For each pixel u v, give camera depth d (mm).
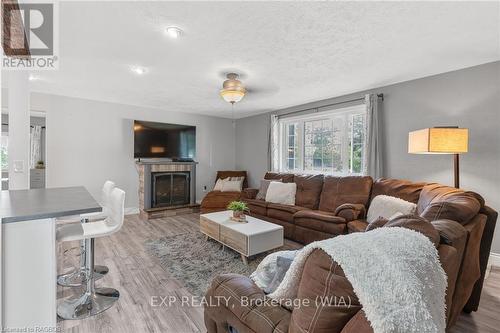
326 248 816
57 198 1723
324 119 4609
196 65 2914
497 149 2748
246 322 1088
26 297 1248
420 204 2580
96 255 2986
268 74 3201
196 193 6121
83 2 1747
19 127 2713
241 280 1328
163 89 3947
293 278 995
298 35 2207
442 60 2750
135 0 1729
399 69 3027
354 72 3123
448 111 3088
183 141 5652
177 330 1736
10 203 1522
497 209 2748
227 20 1976
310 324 816
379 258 778
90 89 3980
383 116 3711
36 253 1270
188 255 3014
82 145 4629
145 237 3691
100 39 2283
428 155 3254
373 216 2928
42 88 3932
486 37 2238
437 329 772
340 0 1729
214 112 5848
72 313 1880
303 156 4988
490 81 2789
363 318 710
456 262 1174
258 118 6004
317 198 3986
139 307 1983
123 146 5051
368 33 2170
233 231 2904
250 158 6242
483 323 1826
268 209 4070
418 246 901
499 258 2729
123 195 2012
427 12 1862
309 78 3352
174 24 2037
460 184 2992
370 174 3707
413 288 739
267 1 1744
